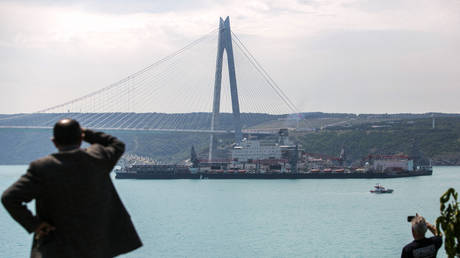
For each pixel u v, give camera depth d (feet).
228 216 365.40
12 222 317.01
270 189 634.84
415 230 46.65
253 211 397.80
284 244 245.24
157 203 460.55
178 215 369.09
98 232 27.89
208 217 357.41
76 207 27.37
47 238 27.45
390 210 403.95
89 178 27.81
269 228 300.81
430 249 46.37
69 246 27.27
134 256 215.51
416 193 571.69
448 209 45.19
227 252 225.76
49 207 27.37
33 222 26.84
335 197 524.11
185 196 532.32
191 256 216.33
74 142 28.68
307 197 521.24
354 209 412.36
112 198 29.40
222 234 276.41
